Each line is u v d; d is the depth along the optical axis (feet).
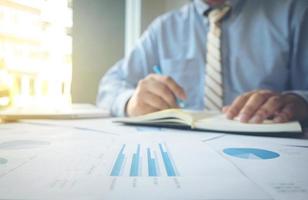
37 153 0.87
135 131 1.44
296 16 3.14
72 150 0.92
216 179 0.59
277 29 3.19
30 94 2.50
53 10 2.57
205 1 3.37
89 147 0.98
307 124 1.76
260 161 0.78
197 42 3.40
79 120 2.00
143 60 3.67
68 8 2.72
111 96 2.81
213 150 0.95
